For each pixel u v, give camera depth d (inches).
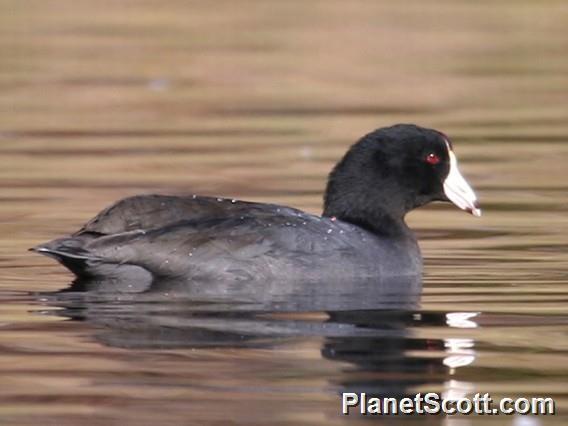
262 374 430.9
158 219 567.5
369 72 1341.0
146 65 1375.5
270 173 872.9
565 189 826.2
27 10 1818.4
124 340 472.7
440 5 1904.5
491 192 820.6
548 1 1931.6
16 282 573.0
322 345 465.7
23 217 734.5
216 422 385.1
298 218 579.2
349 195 609.3
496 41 1552.7
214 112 1133.1
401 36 1590.8
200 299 535.5
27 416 391.9
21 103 1171.9
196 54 1446.9
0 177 861.2
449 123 1073.5
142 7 1876.2
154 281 555.2
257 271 558.9
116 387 417.7
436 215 759.1
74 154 949.2
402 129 615.8
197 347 462.0
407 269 593.3
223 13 1812.3
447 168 613.9
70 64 1375.5
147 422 385.1
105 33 1605.6
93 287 557.3
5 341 471.8
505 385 423.5
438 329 492.1
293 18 1752.0
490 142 995.9
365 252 581.6
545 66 1376.7
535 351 461.4
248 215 573.9
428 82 1283.2
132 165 906.1
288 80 1296.8
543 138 1011.3
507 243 674.8
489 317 513.7
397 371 436.5
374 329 490.9
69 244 552.4
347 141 994.7
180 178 856.3
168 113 1129.4
